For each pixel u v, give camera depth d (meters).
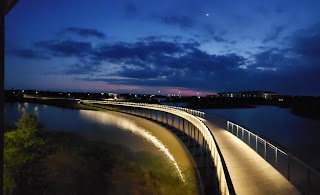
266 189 11.87
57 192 21.17
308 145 48.53
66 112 99.94
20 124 25.12
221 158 14.68
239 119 104.62
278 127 78.19
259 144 31.66
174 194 21.78
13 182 19.80
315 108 140.75
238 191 11.67
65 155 31.14
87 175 25.03
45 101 150.62
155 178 25.02
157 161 31.59
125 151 36.66
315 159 36.97
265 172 14.08
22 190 20.52
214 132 26.83
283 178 13.25
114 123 68.56
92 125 64.50
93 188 22.39
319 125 84.44
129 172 26.78
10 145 23.02
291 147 46.34
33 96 189.12
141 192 21.97
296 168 23.67
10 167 20.55
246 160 16.33
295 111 151.88
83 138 46.62
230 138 23.53
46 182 22.48
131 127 61.28
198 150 33.50
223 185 12.63
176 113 50.34
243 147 19.88
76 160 29.50
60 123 67.94
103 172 26.23
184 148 37.38
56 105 130.38
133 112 88.31
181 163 30.55
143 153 35.62
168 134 48.94
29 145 23.58
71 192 21.39
